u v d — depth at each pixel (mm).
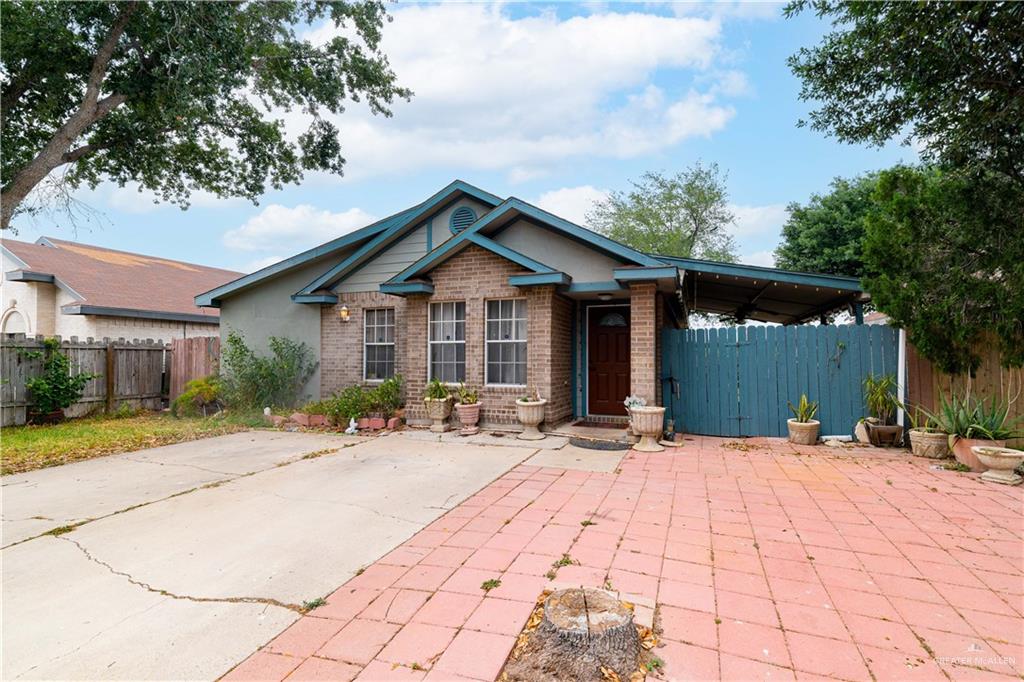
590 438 8438
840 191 18062
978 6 5250
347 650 2732
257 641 2836
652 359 8359
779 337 8789
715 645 2740
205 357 12914
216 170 12812
